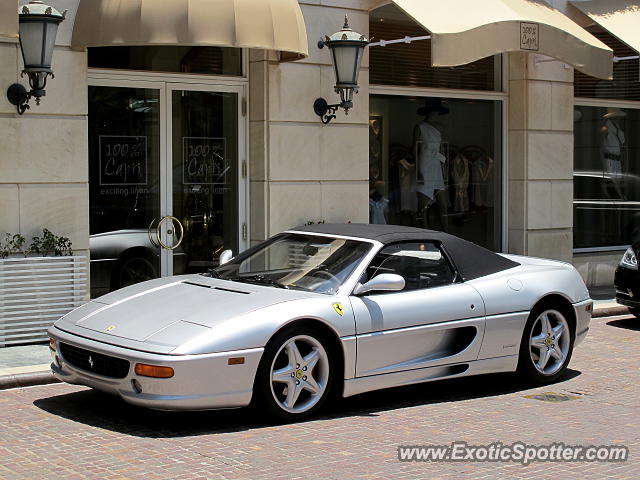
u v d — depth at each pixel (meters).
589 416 7.22
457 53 10.92
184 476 5.48
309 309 6.81
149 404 6.27
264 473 5.59
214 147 11.53
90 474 5.49
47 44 9.17
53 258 9.57
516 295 8.02
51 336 7.07
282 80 11.48
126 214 10.95
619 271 11.65
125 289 7.75
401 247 7.69
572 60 12.05
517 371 8.23
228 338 6.39
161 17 9.53
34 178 9.71
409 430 6.70
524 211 13.98
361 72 12.16
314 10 11.67
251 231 11.68
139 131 11.00
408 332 7.29
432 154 13.49
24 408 7.11
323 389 6.93
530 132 13.95
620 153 15.91
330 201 11.94
